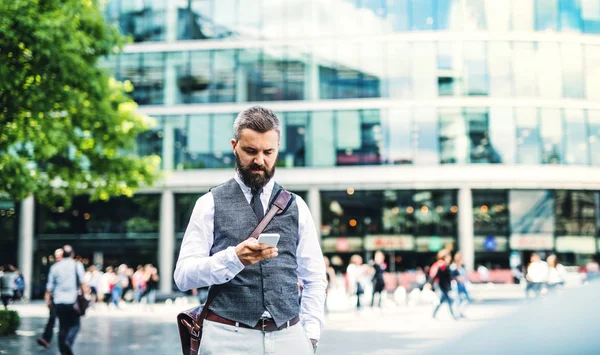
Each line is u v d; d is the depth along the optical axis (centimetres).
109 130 1717
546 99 3734
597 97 3778
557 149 3725
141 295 3306
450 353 227
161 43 3800
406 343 1213
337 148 3691
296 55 3741
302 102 3712
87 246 3850
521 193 3778
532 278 2339
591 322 208
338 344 1255
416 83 3700
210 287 323
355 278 2280
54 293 1069
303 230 337
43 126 1573
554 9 3766
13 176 1591
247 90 3741
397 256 3756
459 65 3709
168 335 1612
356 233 3781
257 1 3772
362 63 3716
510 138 3703
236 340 314
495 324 240
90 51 1593
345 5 3738
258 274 319
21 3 1395
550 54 3753
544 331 214
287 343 319
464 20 3722
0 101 1438
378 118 3694
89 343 1420
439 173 3656
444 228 3753
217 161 3716
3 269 2620
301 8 3753
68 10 1505
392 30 3728
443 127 3688
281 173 3691
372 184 3662
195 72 3772
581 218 3784
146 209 3825
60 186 1895
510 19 3741
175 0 3816
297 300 330
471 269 3666
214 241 328
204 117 3744
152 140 3759
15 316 1595
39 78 1449
